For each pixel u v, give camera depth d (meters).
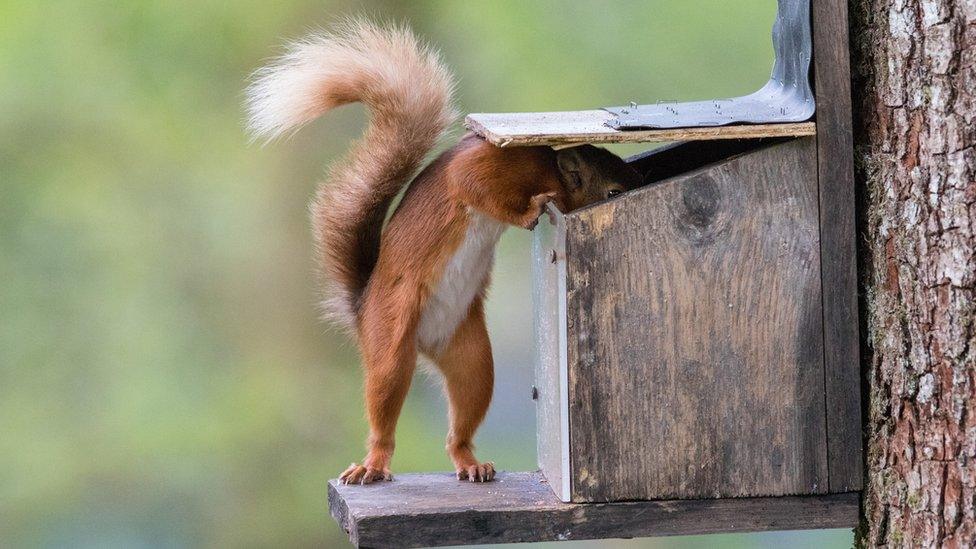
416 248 9.03
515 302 20.47
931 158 7.16
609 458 7.50
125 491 18.31
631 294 7.45
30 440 18.27
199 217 18.56
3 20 17.88
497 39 17.11
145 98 17.88
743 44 16.62
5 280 18.58
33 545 18.28
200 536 18.05
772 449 7.57
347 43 9.43
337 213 9.66
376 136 9.46
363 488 8.25
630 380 7.49
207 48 17.66
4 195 18.44
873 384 7.54
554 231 7.82
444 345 9.30
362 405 18.33
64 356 18.59
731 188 7.46
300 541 18.06
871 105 7.52
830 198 7.50
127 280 18.64
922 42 7.18
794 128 7.36
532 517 7.48
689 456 7.54
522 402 21.16
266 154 18.17
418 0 17.64
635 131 7.20
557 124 7.72
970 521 7.04
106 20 17.70
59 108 17.97
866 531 7.61
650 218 7.43
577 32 17.05
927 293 7.21
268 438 18.11
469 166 8.58
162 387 18.33
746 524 7.59
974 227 7.01
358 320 9.48
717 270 7.48
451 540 7.46
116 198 18.52
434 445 18.20
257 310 18.45
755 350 7.53
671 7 16.83
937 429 7.19
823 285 7.53
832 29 7.45
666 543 20.41
